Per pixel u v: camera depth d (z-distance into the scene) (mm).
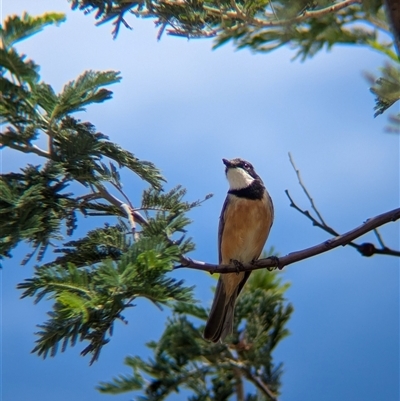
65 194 9289
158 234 8891
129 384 10875
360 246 9930
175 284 7707
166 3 10492
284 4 9391
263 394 10820
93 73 8867
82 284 7570
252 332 11289
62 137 9156
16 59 8289
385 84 8367
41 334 7629
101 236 8930
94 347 7602
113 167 9688
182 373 10977
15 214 8680
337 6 10148
